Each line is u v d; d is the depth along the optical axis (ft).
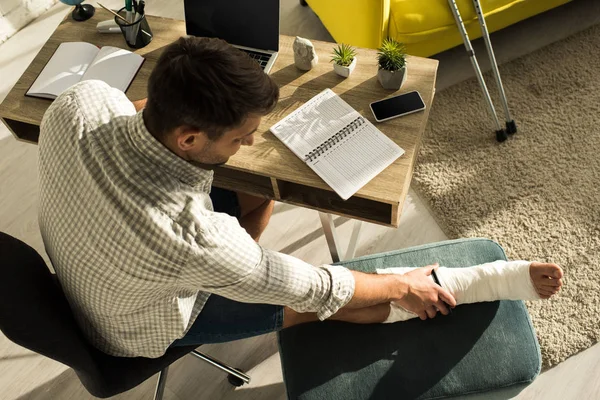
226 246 3.68
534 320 6.22
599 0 8.63
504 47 8.36
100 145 3.73
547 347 6.06
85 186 3.68
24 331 3.85
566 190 6.98
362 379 4.73
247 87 3.36
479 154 7.36
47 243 4.12
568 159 7.22
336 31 7.79
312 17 8.95
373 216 5.27
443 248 5.39
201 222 3.63
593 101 7.65
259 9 5.48
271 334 6.46
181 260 3.60
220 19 5.70
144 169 3.63
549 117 7.57
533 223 6.81
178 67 3.29
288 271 4.05
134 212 3.55
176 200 3.63
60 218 3.78
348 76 5.54
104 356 4.65
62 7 9.54
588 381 5.94
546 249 6.63
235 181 5.48
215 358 6.25
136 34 5.84
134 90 5.67
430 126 7.65
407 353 4.81
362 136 5.13
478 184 7.14
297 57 5.55
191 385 6.24
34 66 5.95
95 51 5.96
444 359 4.77
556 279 4.93
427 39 7.06
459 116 7.71
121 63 5.77
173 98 3.31
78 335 4.32
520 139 7.43
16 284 3.87
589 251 6.57
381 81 5.37
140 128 3.55
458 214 6.96
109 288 3.84
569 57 8.09
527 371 4.73
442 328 4.90
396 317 4.90
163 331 4.33
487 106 7.50
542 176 7.11
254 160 5.10
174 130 3.44
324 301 4.32
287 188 5.45
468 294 4.96
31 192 7.64
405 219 7.05
